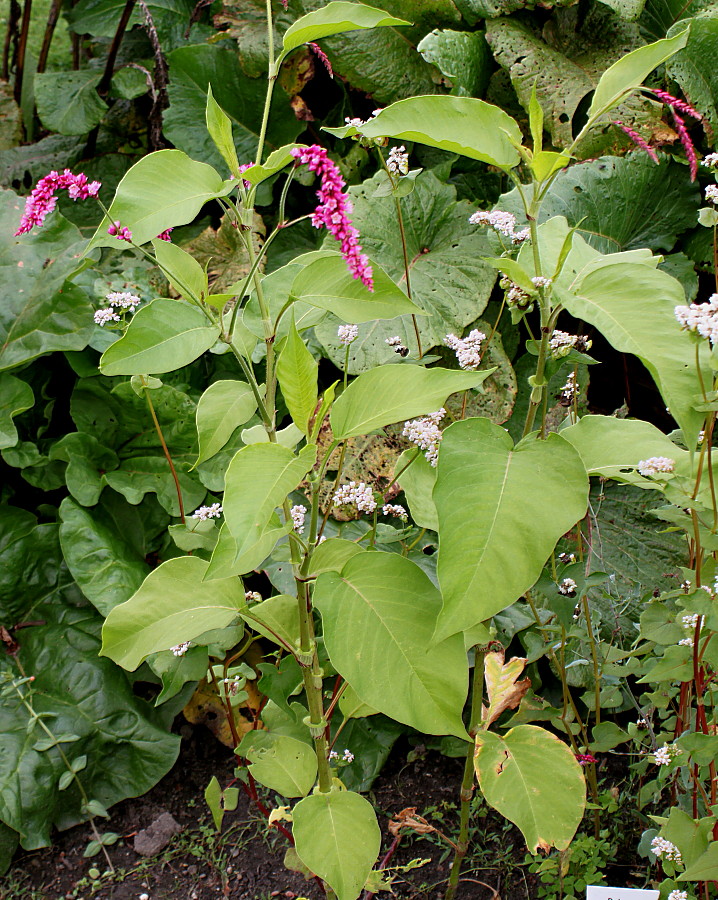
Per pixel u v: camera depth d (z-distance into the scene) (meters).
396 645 1.41
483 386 2.14
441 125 1.42
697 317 1.35
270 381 1.47
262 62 2.37
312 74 2.39
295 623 1.58
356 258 1.31
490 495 1.35
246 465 1.32
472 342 1.64
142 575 2.02
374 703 1.39
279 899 1.81
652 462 1.43
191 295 1.48
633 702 1.83
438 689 1.40
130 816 1.95
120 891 1.84
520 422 2.21
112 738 1.94
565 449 1.38
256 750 1.59
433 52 2.20
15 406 2.02
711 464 1.49
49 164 2.69
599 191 2.19
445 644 1.41
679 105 1.41
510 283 1.53
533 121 1.40
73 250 2.08
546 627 1.63
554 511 1.34
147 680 2.01
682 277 2.25
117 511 2.09
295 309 1.55
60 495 2.20
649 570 2.04
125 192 1.38
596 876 1.70
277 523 1.44
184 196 1.40
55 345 2.03
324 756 1.56
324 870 1.47
